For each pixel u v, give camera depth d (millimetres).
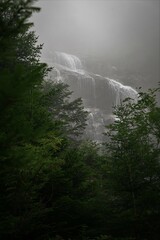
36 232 6301
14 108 3188
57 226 6930
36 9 3244
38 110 7016
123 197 8688
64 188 7691
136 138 8922
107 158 9188
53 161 6137
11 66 5465
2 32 3328
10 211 5422
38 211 5500
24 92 2643
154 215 7816
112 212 8453
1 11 3275
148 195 8000
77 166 8289
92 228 7684
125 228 7820
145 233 7797
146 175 8484
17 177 5129
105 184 9117
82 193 8922
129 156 8680
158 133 8930
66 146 9055
